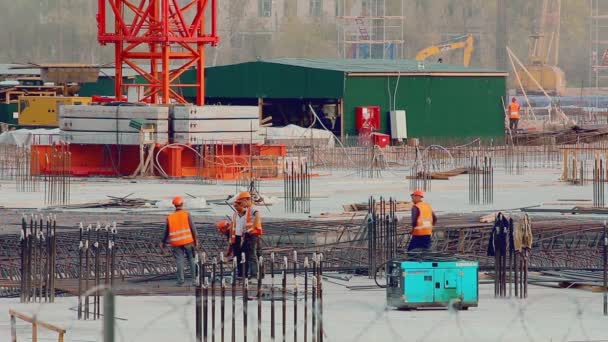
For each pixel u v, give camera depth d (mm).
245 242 56969
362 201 97938
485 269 60688
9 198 99938
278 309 49000
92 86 197500
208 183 116500
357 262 63281
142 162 123250
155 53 129250
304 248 66062
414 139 166375
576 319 46625
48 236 52031
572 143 174625
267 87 171625
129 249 66750
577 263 64000
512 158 142625
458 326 44438
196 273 50375
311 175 124688
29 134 152125
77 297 52750
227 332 43438
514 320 45219
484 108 177875
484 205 94875
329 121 177125
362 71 167625
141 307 49219
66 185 112562
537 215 86562
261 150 128750
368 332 43312
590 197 102250
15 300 52094
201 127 124125
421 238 59219
